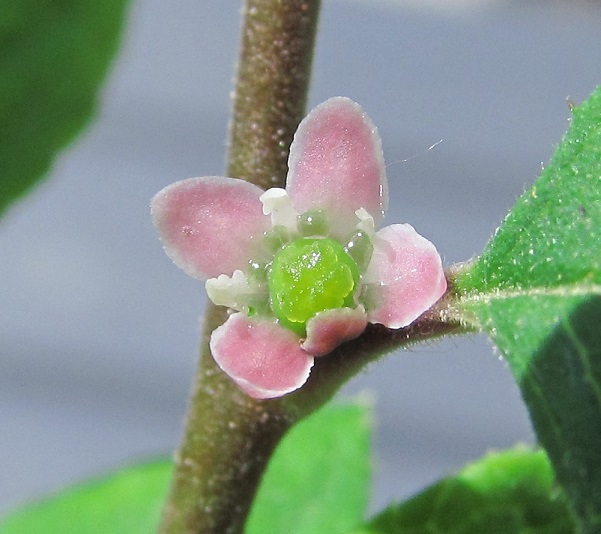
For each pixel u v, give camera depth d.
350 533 0.05
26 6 0.05
